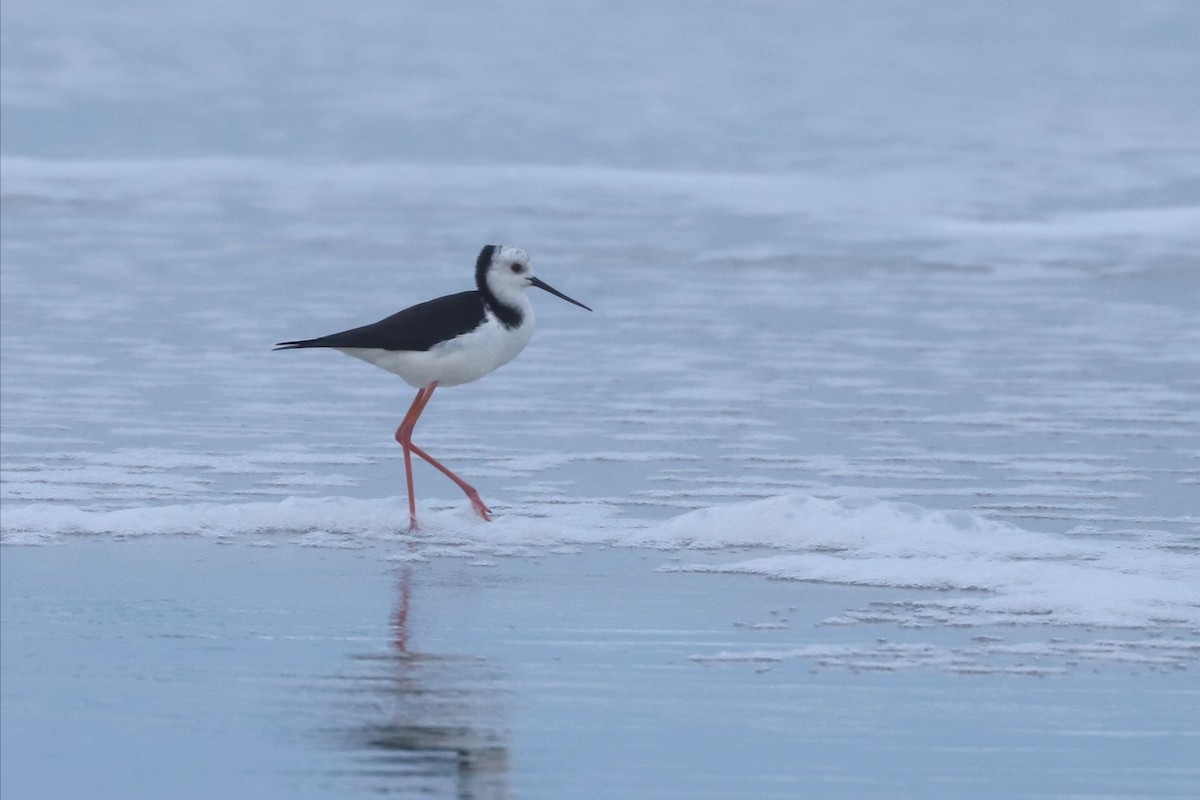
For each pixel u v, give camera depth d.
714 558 10.44
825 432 14.56
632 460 13.48
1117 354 18.45
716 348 18.75
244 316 20.44
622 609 9.16
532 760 6.79
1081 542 10.77
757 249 26.86
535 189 32.81
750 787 6.55
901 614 9.08
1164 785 6.59
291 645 8.40
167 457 13.38
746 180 34.03
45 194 31.41
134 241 26.86
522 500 12.16
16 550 10.37
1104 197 32.03
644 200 31.70
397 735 7.09
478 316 11.73
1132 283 24.11
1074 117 42.16
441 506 11.84
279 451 13.71
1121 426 14.85
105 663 8.04
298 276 23.92
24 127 38.94
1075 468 13.22
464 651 8.31
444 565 10.20
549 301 22.08
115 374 16.84
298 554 10.44
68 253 25.41
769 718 7.33
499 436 14.38
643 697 7.61
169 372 17.00
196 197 31.72
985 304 22.12
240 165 35.22
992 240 27.67
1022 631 8.74
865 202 31.55
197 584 9.62
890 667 8.09
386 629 8.70
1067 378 17.11
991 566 10.02
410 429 11.59
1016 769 6.75
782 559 10.30
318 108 42.03
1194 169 34.78
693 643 8.48
